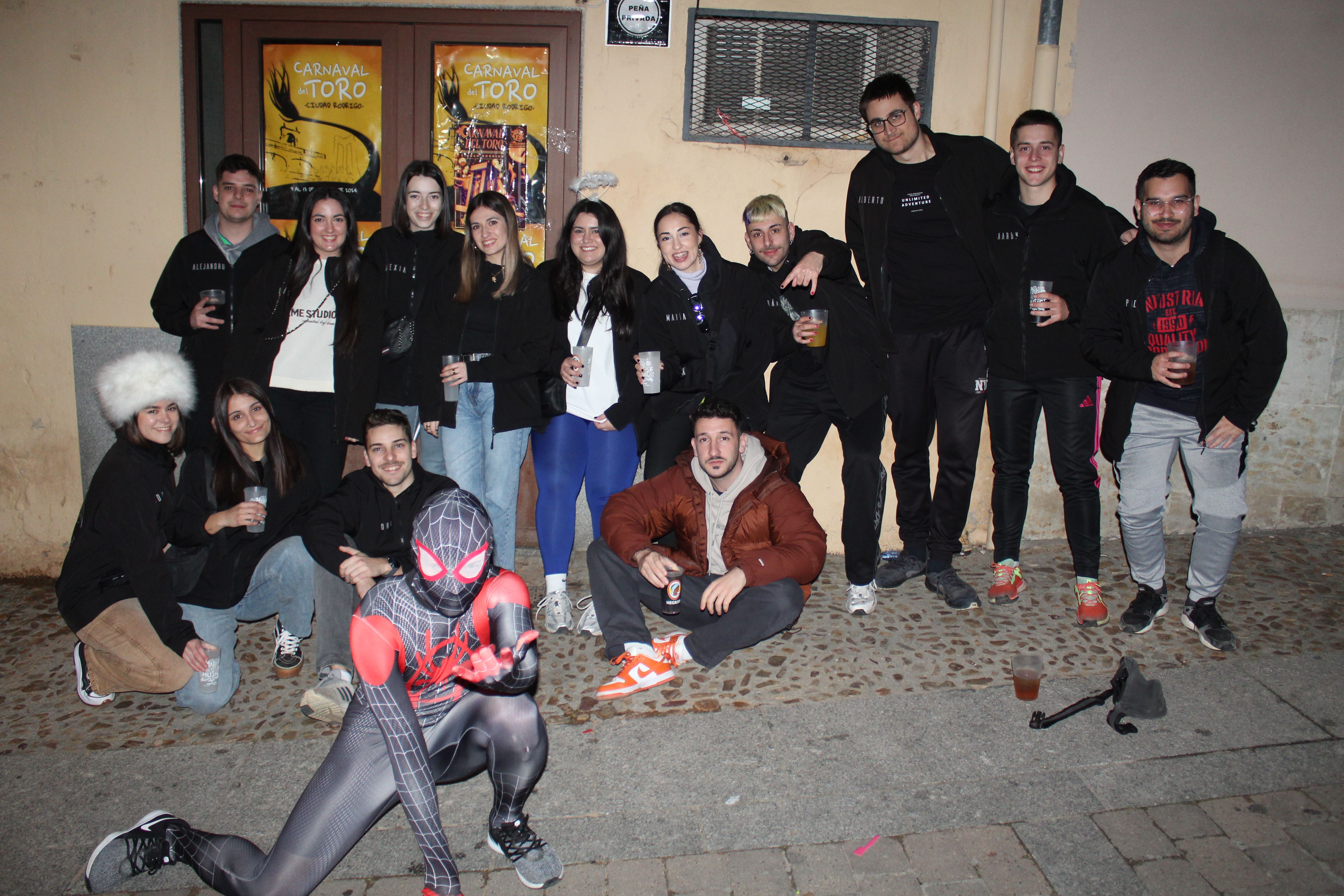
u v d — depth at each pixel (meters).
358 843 2.70
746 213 4.02
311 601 3.66
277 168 4.61
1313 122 4.67
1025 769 3.01
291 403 3.99
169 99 4.45
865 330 4.04
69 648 4.00
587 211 3.83
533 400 3.92
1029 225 3.80
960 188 3.88
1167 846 2.64
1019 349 3.91
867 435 4.04
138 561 3.21
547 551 4.05
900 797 2.87
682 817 2.79
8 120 4.42
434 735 2.39
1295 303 4.86
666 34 4.43
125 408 3.23
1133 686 3.27
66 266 4.56
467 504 2.17
